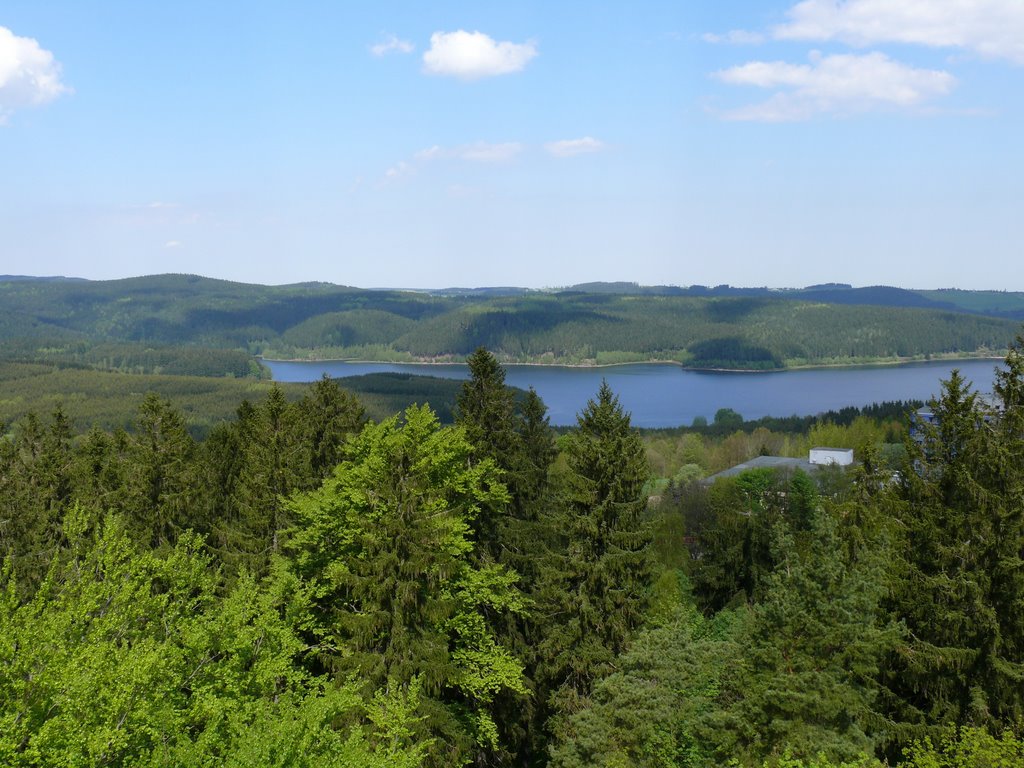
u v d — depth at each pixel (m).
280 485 41.28
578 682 35.09
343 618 29.88
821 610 26.80
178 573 28.64
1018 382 32.50
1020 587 27.62
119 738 18.61
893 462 73.31
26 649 19.73
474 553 39.75
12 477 55.88
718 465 148.38
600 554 35.03
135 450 49.44
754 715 26.22
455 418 43.72
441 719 29.62
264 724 19.56
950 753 26.33
